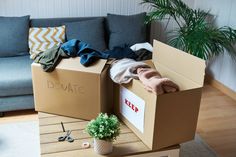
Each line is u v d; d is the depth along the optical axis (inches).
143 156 50.1
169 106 46.9
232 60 120.3
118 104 58.7
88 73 54.0
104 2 135.0
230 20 121.1
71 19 124.1
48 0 127.3
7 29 112.7
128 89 53.5
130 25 125.0
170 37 147.3
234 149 85.0
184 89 50.1
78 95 56.8
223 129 96.0
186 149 83.6
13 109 99.1
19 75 96.8
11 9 124.4
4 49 112.2
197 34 114.4
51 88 58.4
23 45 115.1
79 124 57.5
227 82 125.6
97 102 55.9
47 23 121.2
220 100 119.0
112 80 56.9
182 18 135.7
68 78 55.9
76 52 60.9
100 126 47.0
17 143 85.0
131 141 52.1
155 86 45.2
